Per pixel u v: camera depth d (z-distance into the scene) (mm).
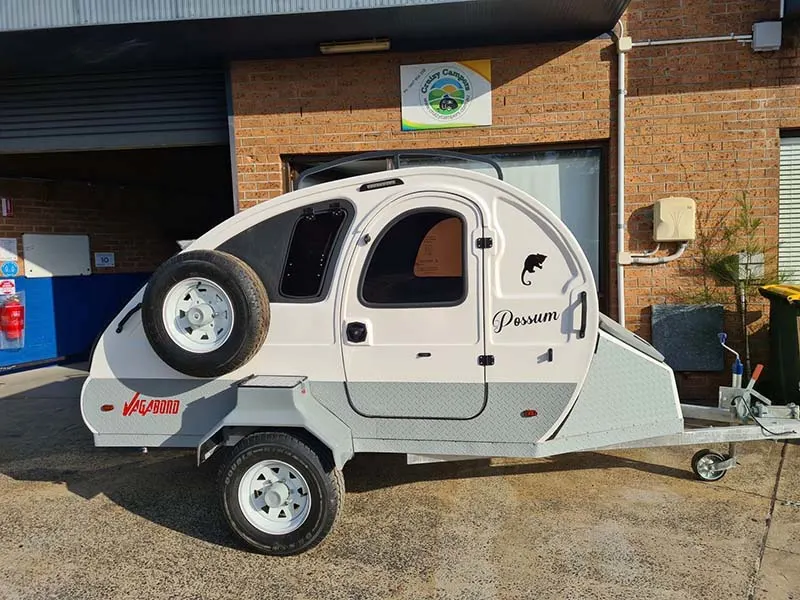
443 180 3500
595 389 3629
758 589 3102
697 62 5898
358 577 3270
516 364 3488
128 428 3830
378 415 3619
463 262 3484
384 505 4109
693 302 6023
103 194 10148
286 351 3648
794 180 6105
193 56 6336
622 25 5914
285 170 6480
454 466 4766
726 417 4230
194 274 3484
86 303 9930
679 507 4008
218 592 3168
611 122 6035
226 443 3586
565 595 3070
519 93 6102
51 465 5051
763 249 5934
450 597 3078
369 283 3568
